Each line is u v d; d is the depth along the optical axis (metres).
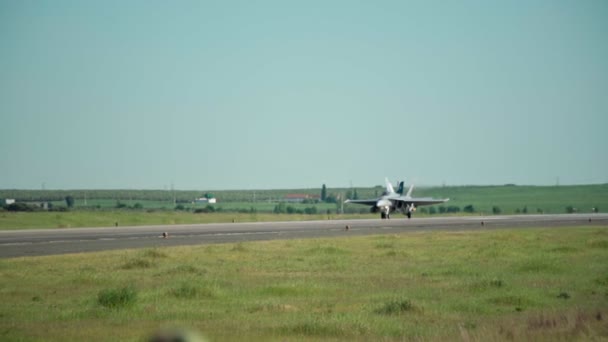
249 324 55.75
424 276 90.94
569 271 96.62
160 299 70.50
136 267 102.62
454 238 168.25
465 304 66.38
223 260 113.75
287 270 98.62
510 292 74.56
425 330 52.59
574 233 186.50
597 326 49.31
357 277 89.75
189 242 158.88
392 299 70.38
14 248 140.88
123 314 61.44
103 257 118.62
